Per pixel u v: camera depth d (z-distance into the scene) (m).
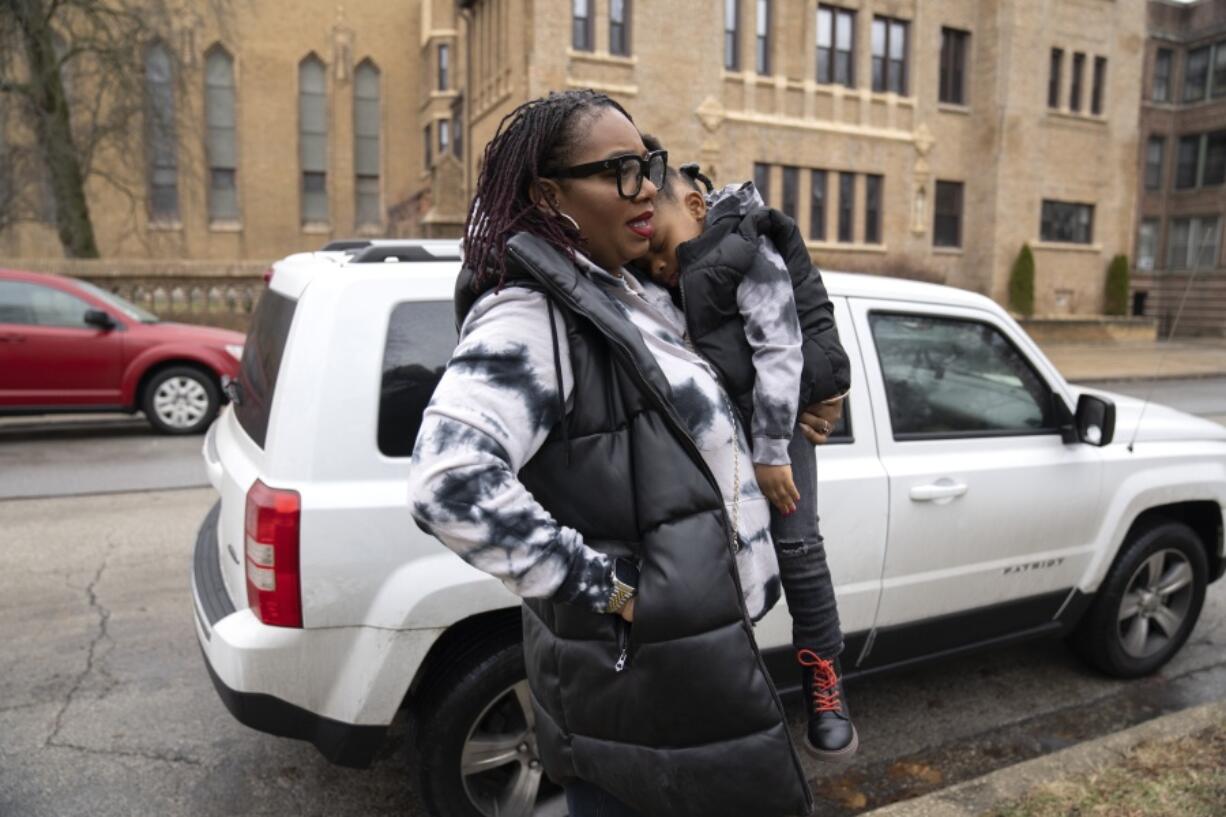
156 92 22.08
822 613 1.98
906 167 28.70
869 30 27.53
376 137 40.28
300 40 38.69
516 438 1.38
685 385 1.55
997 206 29.61
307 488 2.65
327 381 2.71
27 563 5.82
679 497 1.44
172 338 10.45
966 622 3.61
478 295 1.56
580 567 1.37
